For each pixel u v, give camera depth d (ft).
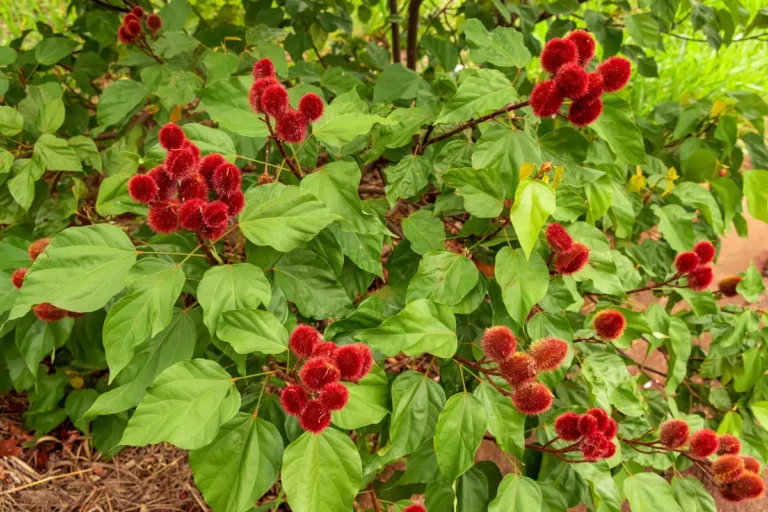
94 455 9.91
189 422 5.25
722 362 10.26
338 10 12.89
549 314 7.11
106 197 6.64
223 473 5.66
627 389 7.80
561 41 6.12
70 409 9.20
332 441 5.52
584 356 8.14
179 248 6.48
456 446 6.03
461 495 7.31
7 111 8.05
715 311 9.06
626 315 7.95
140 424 5.13
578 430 6.14
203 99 6.93
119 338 5.44
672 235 9.36
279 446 5.82
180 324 6.49
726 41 11.71
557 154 7.15
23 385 8.82
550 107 6.06
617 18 11.43
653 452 7.47
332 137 6.62
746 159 17.28
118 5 11.28
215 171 5.74
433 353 6.05
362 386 5.98
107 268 5.69
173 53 9.34
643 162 6.80
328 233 6.93
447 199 7.84
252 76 7.14
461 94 6.51
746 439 9.37
